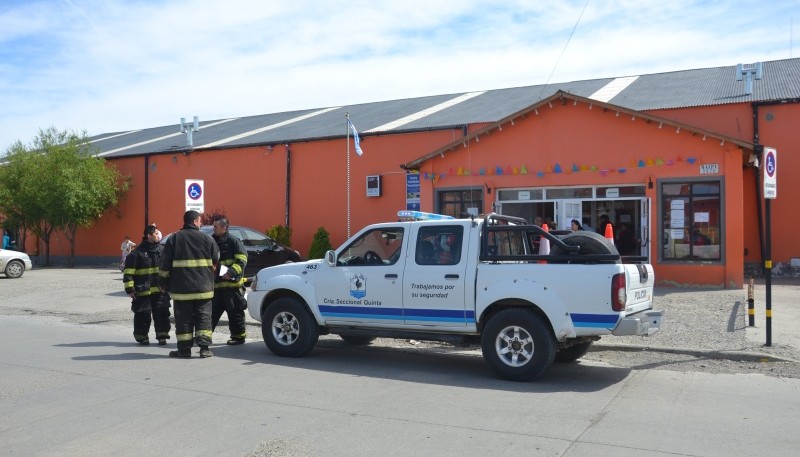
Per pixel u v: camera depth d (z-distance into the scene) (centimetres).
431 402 698
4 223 3172
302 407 677
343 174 2383
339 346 1064
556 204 1806
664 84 2286
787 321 1151
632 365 893
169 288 938
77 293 1798
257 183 2589
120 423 624
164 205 2880
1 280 2247
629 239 1722
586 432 593
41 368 867
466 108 2453
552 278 776
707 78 2281
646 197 1688
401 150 2256
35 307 1548
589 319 757
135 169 2981
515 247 916
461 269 831
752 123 1894
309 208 2459
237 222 2630
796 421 630
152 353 981
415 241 873
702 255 1641
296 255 1894
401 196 2261
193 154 2777
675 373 844
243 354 982
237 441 570
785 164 1869
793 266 1880
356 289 902
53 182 2906
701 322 1152
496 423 620
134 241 2995
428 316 852
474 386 774
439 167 1938
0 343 1073
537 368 779
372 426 611
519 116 1816
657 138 1675
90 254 3153
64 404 691
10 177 3038
